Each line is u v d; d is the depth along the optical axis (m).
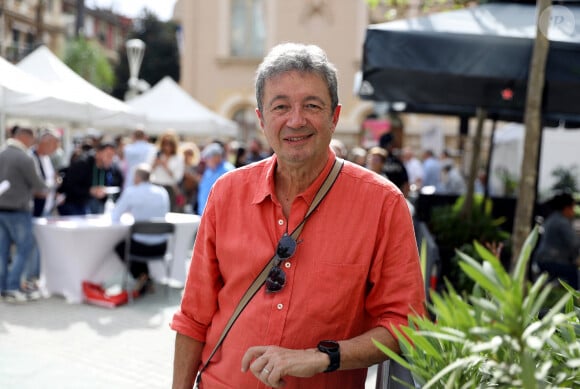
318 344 1.59
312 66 1.68
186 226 7.41
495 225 6.30
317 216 1.71
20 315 6.02
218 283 1.86
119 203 6.80
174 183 9.40
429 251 3.91
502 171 12.62
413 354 1.35
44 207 8.05
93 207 9.17
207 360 1.80
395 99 5.42
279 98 1.68
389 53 4.09
